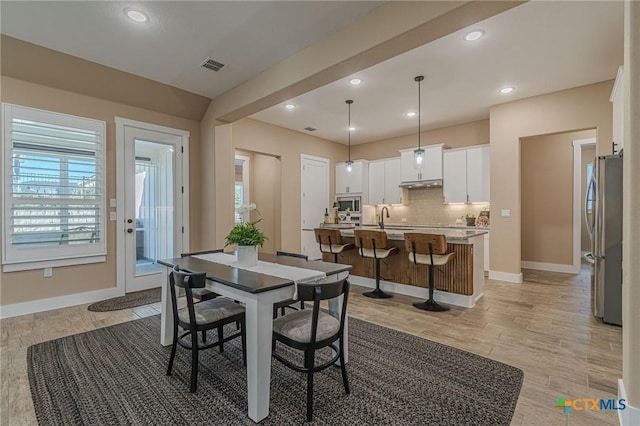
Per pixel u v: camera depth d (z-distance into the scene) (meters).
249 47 3.24
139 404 1.88
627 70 1.66
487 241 5.43
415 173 6.32
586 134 5.55
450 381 2.13
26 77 3.40
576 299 3.99
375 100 4.76
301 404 1.89
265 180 6.92
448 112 5.32
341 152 7.72
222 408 1.85
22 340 2.77
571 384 2.09
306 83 3.37
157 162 4.53
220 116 4.55
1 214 3.27
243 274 2.13
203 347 2.11
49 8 2.61
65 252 3.67
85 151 3.82
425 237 3.49
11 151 3.30
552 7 2.60
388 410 1.83
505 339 2.80
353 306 3.75
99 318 3.33
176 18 2.76
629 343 1.60
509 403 1.89
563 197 5.76
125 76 3.86
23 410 1.82
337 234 4.39
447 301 3.86
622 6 2.59
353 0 2.51
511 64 3.61
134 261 4.29
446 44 3.18
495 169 5.00
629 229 1.61
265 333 1.78
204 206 4.88
